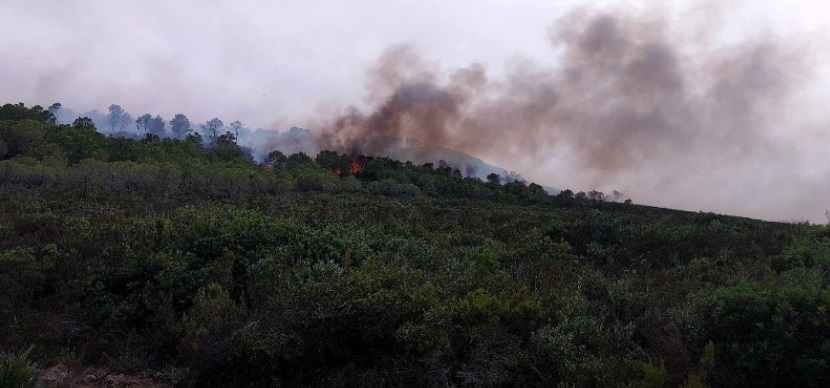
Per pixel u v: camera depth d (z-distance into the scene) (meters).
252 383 5.46
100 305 7.19
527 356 5.56
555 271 9.36
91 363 6.11
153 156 43.09
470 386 5.30
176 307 7.30
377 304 5.95
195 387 5.52
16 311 6.92
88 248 9.35
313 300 6.10
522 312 6.52
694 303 6.77
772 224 18.94
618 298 7.63
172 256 8.35
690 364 5.55
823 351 5.00
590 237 13.46
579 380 5.20
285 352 5.50
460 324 6.20
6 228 10.81
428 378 5.28
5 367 4.96
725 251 11.55
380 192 44.75
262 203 22.44
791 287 5.96
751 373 5.27
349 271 7.95
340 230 12.47
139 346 6.38
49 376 5.60
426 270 9.30
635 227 14.23
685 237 13.05
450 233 15.30
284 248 9.34
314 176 44.69
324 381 5.38
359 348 5.86
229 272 8.12
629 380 5.09
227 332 6.07
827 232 13.80
